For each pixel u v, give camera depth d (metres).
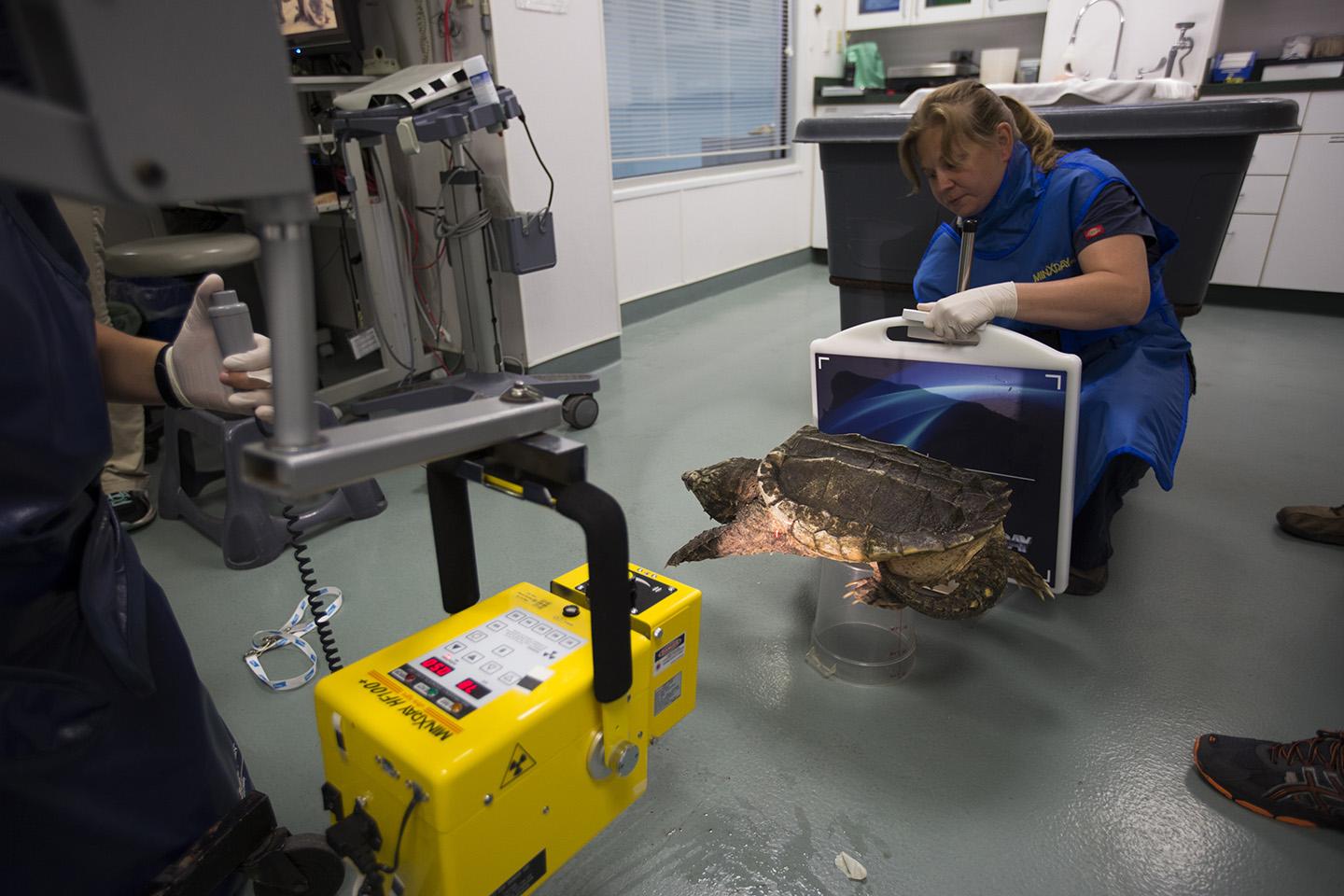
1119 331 1.46
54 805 0.66
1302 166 3.22
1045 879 1.00
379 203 2.47
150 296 2.38
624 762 0.79
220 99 0.34
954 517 1.19
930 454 1.41
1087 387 1.42
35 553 0.62
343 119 2.00
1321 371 2.76
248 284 3.02
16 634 0.63
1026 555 1.35
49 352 0.59
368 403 2.04
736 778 1.16
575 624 0.81
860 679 1.36
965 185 1.34
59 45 0.30
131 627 0.70
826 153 2.07
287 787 1.17
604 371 3.00
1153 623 1.49
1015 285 1.27
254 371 0.76
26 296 0.57
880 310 2.22
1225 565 1.67
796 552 1.26
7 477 0.58
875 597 1.24
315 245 3.25
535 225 2.25
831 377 1.43
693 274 4.00
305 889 0.81
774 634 1.50
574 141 2.63
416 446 0.48
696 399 2.67
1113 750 1.20
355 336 2.52
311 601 1.19
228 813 0.78
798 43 4.32
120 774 0.71
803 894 0.98
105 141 0.31
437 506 0.75
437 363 2.79
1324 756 1.06
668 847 1.05
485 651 0.77
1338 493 1.96
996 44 4.43
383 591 1.64
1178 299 1.86
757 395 2.69
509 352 2.72
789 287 4.32
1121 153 1.79
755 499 1.39
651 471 2.15
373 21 2.56
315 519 1.86
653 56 3.52
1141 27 3.48
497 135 2.38
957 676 1.37
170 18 0.32
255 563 1.74
